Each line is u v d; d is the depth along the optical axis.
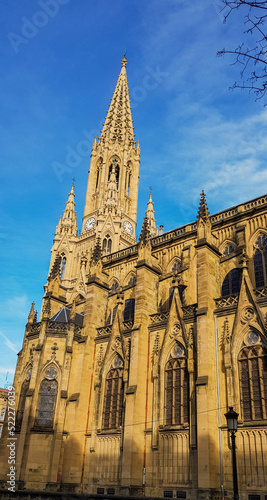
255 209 48.28
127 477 39.16
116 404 45.97
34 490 42.75
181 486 36.91
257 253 46.94
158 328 45.78
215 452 35.19
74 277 86.75
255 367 36.59
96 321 53.91
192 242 54.28
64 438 46.25
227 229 51.00
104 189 96.19
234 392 36.66
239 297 39.47
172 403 40.84
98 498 39.53
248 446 34.41
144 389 43.66
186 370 41.09
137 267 50.00
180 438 38.78
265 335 36.59
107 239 86.50
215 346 39.75
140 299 47.59
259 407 35.19
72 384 49.38
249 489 33.09
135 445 40.41
